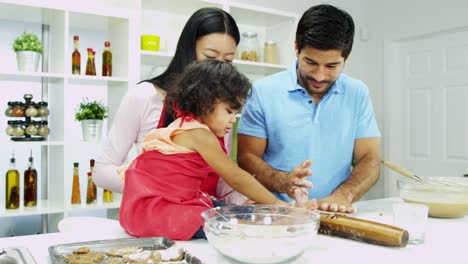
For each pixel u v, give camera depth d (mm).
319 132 1623
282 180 1328
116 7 2738
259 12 3131
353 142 1689
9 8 2371
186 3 2885
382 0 4043
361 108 1690
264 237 795
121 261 793
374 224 986
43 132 2488
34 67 2449
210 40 1347
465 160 3506
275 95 1634
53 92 2654
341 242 995
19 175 2461
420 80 3830
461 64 3520
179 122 1057
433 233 1104
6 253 858
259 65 3160
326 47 1290
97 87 2795
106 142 1398
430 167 3762
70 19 2602
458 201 1280
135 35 2607
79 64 2600
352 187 1490
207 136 1011
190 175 1027
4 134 2510
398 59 4004
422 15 3703
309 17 1332
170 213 987
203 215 892
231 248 808
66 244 881
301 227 811
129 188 1038
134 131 1385
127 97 1384
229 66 1049
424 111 3805
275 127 1626
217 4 2920
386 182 3992
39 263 822
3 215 2246
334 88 1622
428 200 1309
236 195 1315
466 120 3494
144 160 1055
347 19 1317
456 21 3453
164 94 1369
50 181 2676
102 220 1270
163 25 3068
